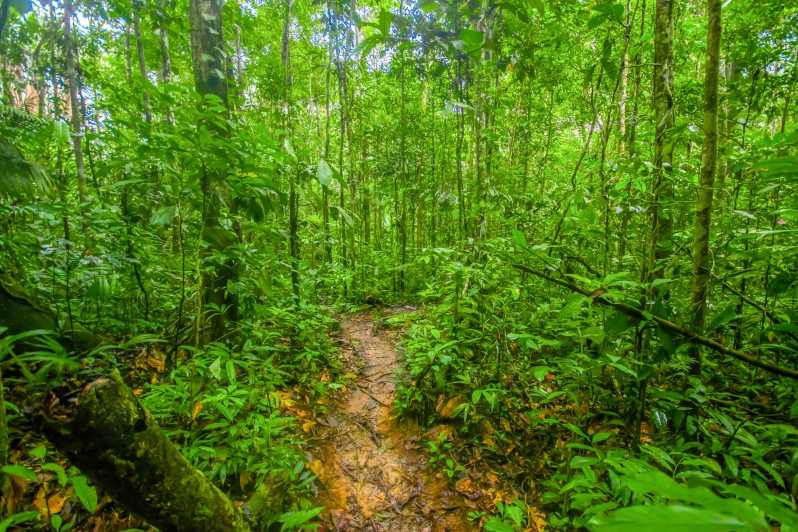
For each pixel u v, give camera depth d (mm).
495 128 4973
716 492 1514
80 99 4938
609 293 1496
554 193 3828
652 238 2160
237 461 2057
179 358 3131
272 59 5398
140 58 5609
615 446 2230
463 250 4086
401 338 5109
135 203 3709
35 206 2592
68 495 1742
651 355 2289
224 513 939
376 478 2615
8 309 2432
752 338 3021
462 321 3551
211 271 2924
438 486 2504
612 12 1819
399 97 7586
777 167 963
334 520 2260
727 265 3020
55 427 691
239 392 2184
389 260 9125
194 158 2438
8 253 2865
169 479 819
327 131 6918
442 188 7363
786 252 2256
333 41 5695
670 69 2121
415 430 3051
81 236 3357
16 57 5184
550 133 7035
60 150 4086
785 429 1664
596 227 2783
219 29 3316
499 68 2414
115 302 3479
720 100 3256
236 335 3365
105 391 722
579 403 2424
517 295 3002
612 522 359
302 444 2748
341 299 7141
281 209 2943
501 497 2332
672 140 2240
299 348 3941
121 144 3211
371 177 9297
